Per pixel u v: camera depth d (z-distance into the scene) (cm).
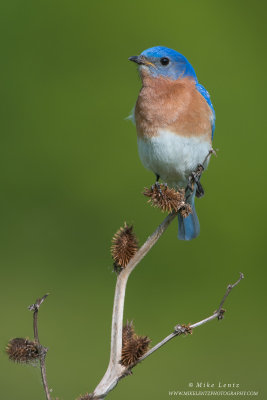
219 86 1471
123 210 1420
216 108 1456
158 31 1510
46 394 559
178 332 570
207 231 1391
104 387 568
